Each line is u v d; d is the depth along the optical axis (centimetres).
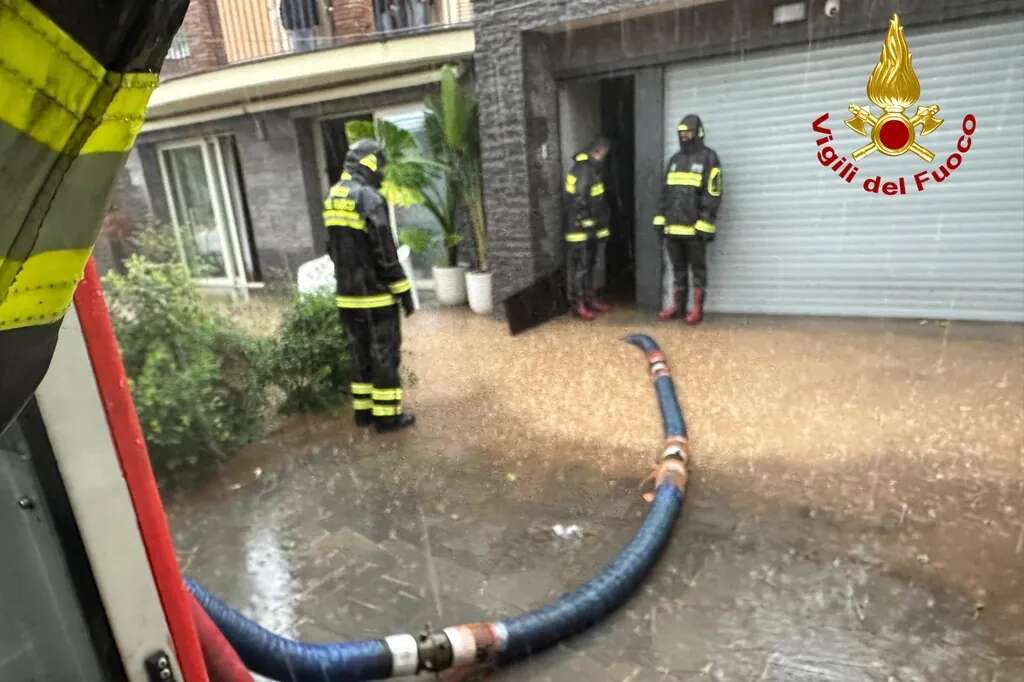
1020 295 398
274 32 406
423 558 256
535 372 381
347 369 387
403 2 403
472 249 442
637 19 397
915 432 310
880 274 429
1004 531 246
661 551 249
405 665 191
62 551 83
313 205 526
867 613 214
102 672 89
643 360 391
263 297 446
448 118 402
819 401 339
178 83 434
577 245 429
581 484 291
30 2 36
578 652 207
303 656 182
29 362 47
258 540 277
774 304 446
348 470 321
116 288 334
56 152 41
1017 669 189
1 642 81
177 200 542
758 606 221
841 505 269
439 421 346
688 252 439
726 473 294
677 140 430
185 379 327
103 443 85
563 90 417
